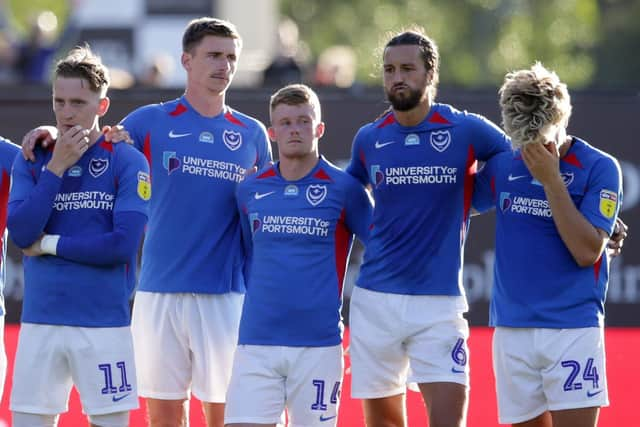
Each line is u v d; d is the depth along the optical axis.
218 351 23.98
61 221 21.95
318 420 22.53
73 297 21.73
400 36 22.44
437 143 22.75
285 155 22.62
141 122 24.11
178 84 56.34
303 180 22.81
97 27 56.81
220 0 56.72
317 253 22.61
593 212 21.59
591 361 21.59
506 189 22.23
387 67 22.42
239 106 32.81
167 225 23.89
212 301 23.95
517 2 115.19
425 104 22.75
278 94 22.70
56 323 21.75
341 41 128.00
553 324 21.62
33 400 21.88
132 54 56.78
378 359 23.06
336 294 22.77
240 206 23.44
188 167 23.86
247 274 23.83
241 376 22.56
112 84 44.81
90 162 22.02
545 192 21.47
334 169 22.98
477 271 33.19
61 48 56.94
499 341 22.25
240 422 22.36
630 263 32.97
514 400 22.14
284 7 131.62
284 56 50.09
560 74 104.06
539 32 108.81
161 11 56.75
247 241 23.67
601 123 32.91
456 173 22.72
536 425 22.20
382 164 22.92
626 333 29.59
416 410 26.55
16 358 22.12
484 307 33.16
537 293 21.80
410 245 22.78
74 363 21.83
